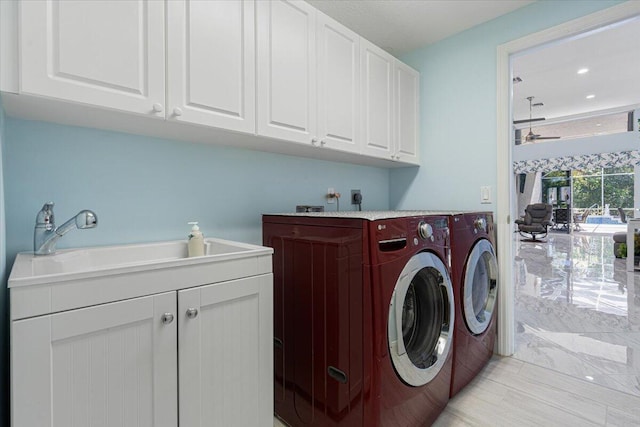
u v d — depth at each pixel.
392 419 1.28
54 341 0.82
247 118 1.44
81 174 1.34
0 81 0.89
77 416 0.86
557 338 2.54
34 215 1.24
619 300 3.52
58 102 1.00
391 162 2.52
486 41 2.33
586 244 8.08
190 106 1.25
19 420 0.78
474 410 1.64
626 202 9.77
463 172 2.47
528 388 1.84
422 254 1.45
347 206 2.55
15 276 0.82
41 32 0.94
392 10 2.17
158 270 0.99
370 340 1.22
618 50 3.99
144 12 1.14
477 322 1.93
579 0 1.95
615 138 7.95
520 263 5.71
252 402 1.24
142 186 1.51
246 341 1.22
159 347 1.00
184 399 1.05
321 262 1.42
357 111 2.02
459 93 2.48
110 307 0.91
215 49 1.32
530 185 10.73
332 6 2.11
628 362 2.15
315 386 1.45
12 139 1.19
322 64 1.79
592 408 1.65
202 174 1.71
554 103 6.36
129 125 1.30
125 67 1.09
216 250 1.54
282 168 2.10
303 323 1.51
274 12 1.54
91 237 1.36
